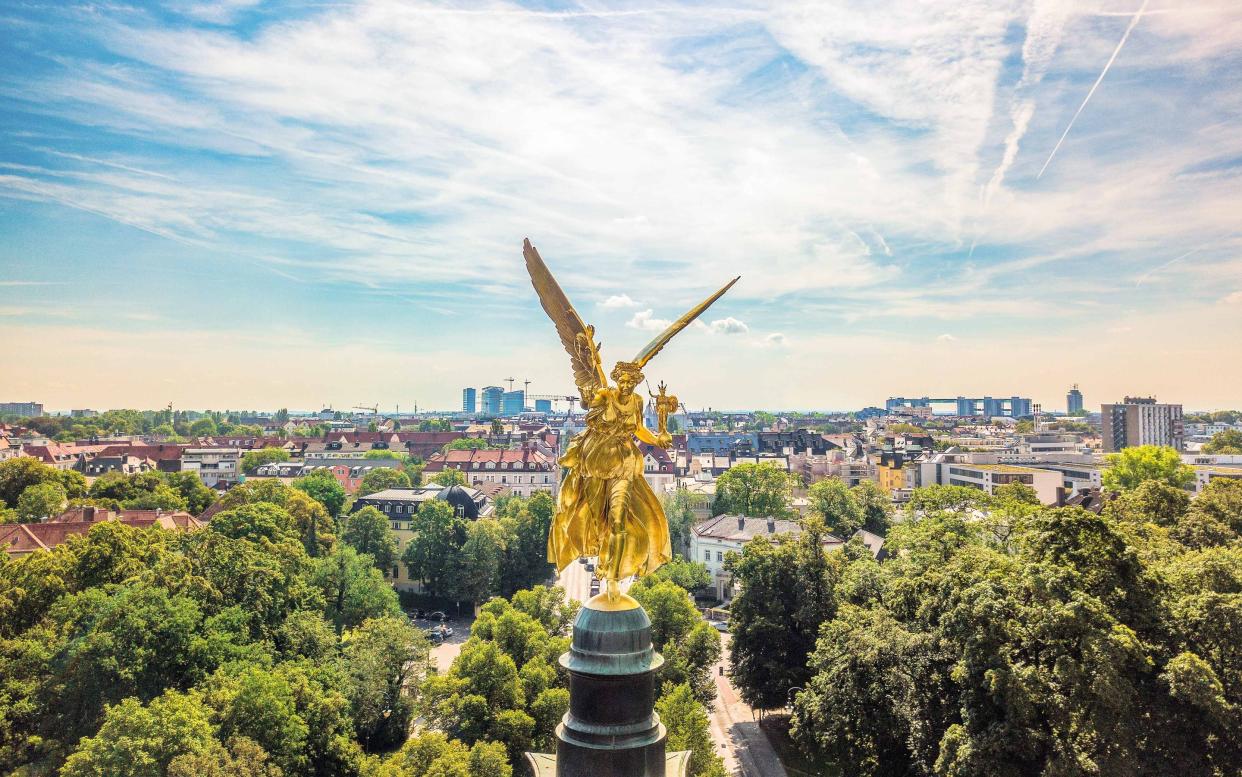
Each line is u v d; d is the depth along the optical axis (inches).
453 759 1990.7
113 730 1840.6
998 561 2172.7
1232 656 1715.1
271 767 1991.9
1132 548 1861.5
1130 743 1651.1
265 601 2854.3
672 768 843.4
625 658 748.6
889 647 2209.6
